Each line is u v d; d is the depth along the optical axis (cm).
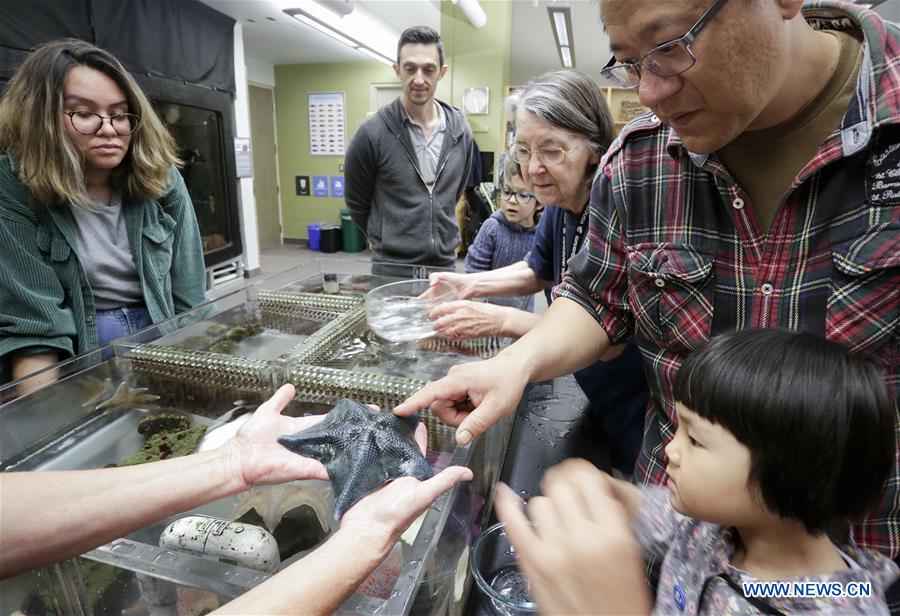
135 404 130
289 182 816
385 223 296
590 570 58
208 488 89
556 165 145
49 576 77
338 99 759
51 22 321
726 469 66
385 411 114
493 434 113
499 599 81
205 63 479
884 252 80
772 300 92
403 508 76
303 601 64
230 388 134
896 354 84
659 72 76
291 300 184
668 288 102
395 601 69
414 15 561
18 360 149
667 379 106
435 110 293
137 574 78
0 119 147
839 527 66
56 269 155
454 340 158
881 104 77
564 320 120
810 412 60
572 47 328
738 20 68
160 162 171
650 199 103
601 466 124
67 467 106
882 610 65
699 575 77
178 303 195
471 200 468
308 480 94
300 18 479
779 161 89
